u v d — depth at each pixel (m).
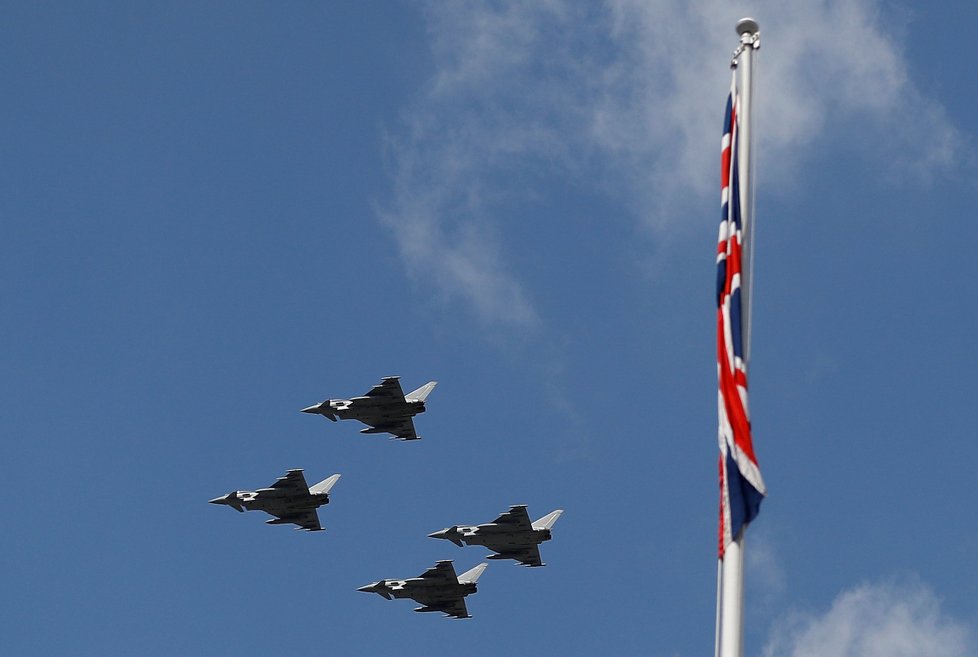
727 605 106.12
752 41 129.75
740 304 119.50
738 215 123.00
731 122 128.00
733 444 112.62
